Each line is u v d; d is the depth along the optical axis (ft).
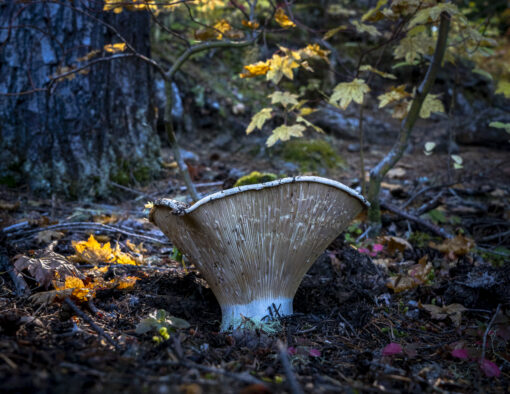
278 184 1.21
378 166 2.49
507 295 1.75
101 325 1.37
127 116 3.10
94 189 2.86
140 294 1.61
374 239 2.42
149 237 2.21
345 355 1.33
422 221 2.62
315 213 1.30
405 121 2.40
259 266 1.33
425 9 1.97
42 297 1.44
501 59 5.73
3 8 2.76
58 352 1.08
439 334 1.58
